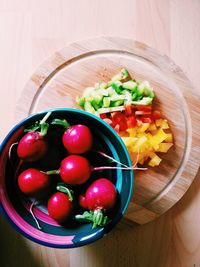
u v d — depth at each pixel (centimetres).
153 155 33
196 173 34
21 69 35
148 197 34
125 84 33
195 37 36
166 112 34
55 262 34
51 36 36
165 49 36
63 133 30
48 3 36
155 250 35
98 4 36
